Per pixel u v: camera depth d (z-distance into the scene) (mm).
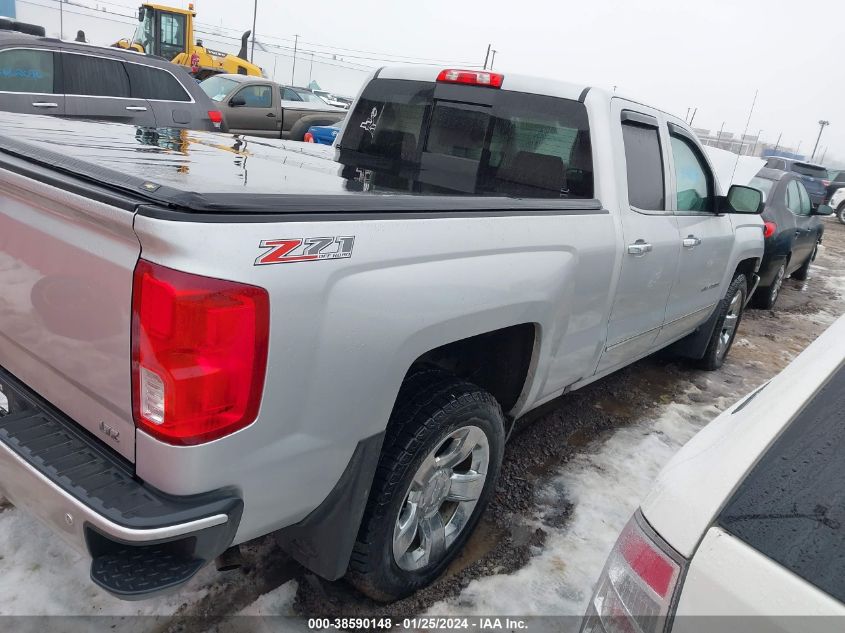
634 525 1260
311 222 1595
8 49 6266
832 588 982
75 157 1765
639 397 4703
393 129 3674
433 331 1983
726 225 4461
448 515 2506
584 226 2709
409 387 2174
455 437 2301
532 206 2461
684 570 1109
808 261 10406
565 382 3039
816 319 8297
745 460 1199
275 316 1527
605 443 3881
